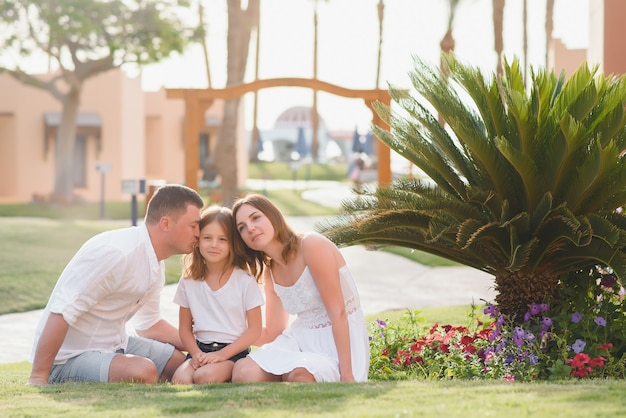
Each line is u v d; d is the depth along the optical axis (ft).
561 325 21.34
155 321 20.86
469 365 21.75
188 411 14.23
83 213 91.86
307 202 101.04
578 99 21.54
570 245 22.38
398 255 56.24
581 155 21.95
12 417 14.19
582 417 12.46
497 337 21.99
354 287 19.35
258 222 18.84
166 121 123.44
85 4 97.35
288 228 19.16
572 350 20.90
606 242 21.54
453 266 50.44
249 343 19.21
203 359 18.88
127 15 99.71
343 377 18.56
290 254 19.08
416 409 13.38
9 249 53.01
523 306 23.03
